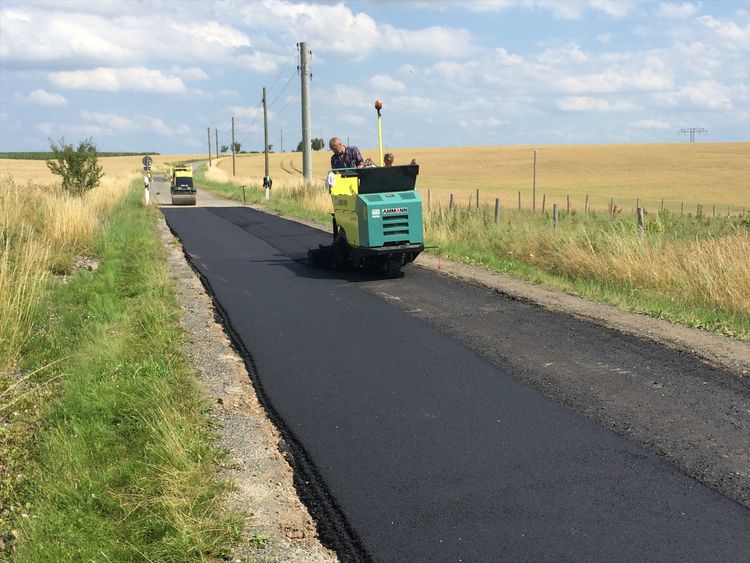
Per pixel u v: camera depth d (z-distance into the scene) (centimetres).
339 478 516
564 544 426
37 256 1119
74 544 421
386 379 727
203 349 824
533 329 900
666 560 408
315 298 1116
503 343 842
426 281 1241
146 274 1194
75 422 585
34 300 904
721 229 1667
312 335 896
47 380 694
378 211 1241
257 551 423
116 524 443
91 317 908
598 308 1001
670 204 4731
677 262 1141
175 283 1203
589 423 605
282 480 516
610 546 423
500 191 5981
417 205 1259
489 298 1089
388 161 1362
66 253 1365
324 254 1412
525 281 1218
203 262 1488
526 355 795
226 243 1811
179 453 512
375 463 539
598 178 7325
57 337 825
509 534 438
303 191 3350
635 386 691
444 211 1994
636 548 420
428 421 616
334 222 1395
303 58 3638
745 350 795
